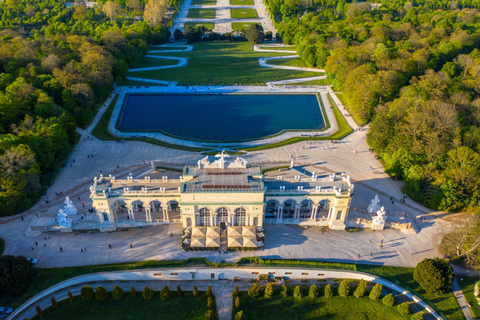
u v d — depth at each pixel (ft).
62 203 610.65
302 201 625.82
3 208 568.41
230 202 539.29
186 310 465.88
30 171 603.67
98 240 551.18
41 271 497.87
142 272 499.92
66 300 470.80
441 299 483.51
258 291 487.20
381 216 573.74
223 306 472.44
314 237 568.00
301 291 486.79
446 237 540.11
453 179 620.90
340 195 552.41
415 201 647.56
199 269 504.43
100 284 497.87
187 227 563.07
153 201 592.60
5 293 465.06
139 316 456.86
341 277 511.40
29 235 552.41
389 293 484.74
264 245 547.90
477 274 520.01
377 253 545.44
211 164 575.38
